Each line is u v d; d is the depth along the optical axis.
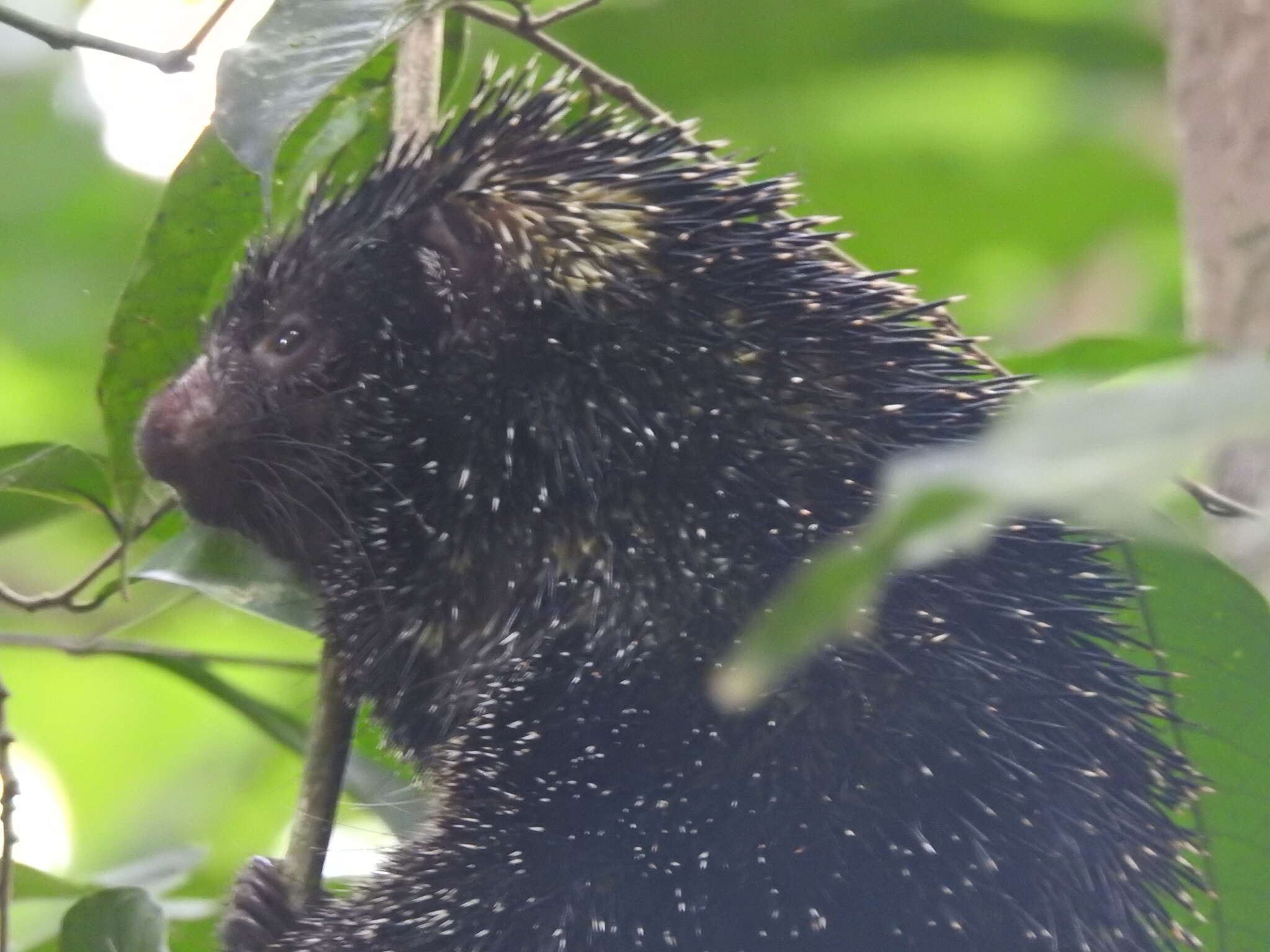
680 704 3.58
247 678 7.69
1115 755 3.52
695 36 8.05
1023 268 9.63
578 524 3.74
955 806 3.40
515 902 3.66
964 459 1.47
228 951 3.96
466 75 7.72
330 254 3.97
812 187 9.00
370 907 3.89
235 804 8.49
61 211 8.56
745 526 3.58
